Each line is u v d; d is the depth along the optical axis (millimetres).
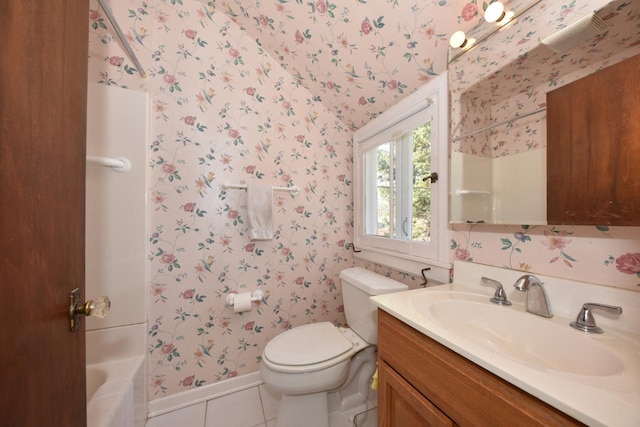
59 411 427
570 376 417
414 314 691
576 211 644
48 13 406
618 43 576
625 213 549
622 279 593
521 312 703
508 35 811
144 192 1139
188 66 1251
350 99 1456
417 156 1196
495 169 861
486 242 899
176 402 1222
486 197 885
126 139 1109
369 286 1117
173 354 1226
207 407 1233
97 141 1067
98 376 1001
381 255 1421
